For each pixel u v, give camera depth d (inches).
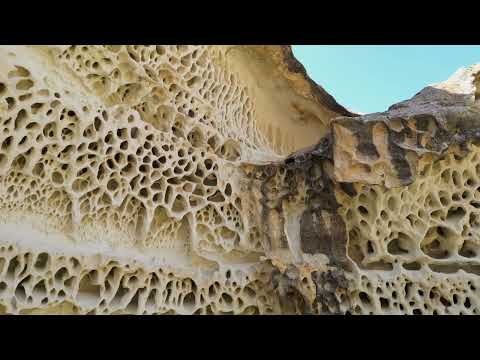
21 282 116.3
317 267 141.9
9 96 115.4
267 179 161.0
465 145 139.1
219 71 174.2
